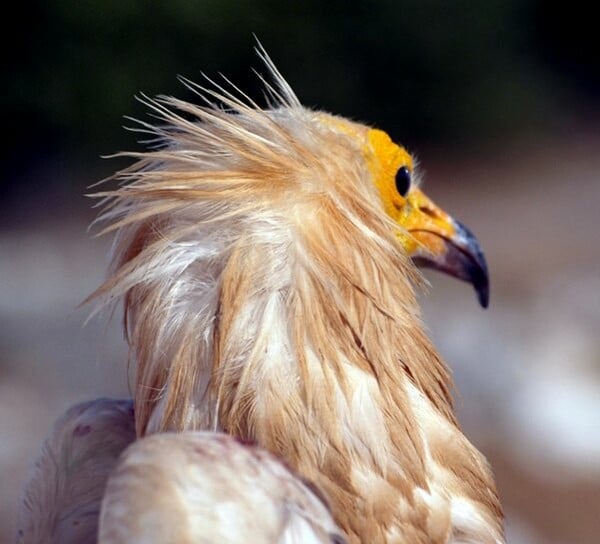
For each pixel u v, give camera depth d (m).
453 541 4.24
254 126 4.54
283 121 4.77
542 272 23.75
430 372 4.59
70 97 31.11
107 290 4.36
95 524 4.77
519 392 17.33
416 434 4.24
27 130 31.25
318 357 4.12
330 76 34.19
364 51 34.81
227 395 4.06
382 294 4.45
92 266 24.28
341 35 34.28
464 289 21.39
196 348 4.14
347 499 4.03
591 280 22.86
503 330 19.28
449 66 35.69
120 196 4.51
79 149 31.33
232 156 4.38
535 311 20.55
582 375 17.58
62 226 27.66
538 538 14.71
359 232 4.48
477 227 28.36
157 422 4.20
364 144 5.59
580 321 19.92
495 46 36.62
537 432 16.67
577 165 33.53
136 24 31.03
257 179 4.34
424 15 35.28
